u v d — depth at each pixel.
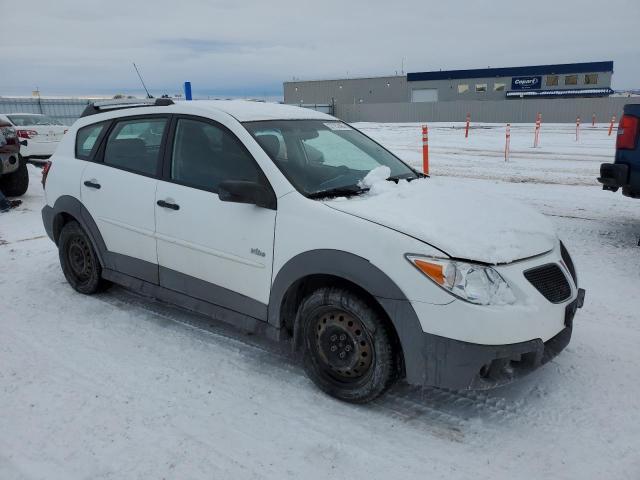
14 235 6.77
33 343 3.82
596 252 5.73
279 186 3.20
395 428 2.85
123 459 2.62
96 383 3.29
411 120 46.50
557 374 3.34
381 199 3.17
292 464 2.58
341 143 3.97
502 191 9.38
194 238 3.59
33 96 31.17
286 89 68.81
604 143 18.98
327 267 2.92
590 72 51.34
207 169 3.59
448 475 2.49
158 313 4.33
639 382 3.24
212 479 2.49
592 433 2.77
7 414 2.98
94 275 4.55
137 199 3.94
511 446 2.69
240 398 3.13
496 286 2.67
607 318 4.12
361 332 2.92
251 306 3.37
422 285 2.64
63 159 4.69
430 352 2.67
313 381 3.19
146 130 4.03
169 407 3.05
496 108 42.88
